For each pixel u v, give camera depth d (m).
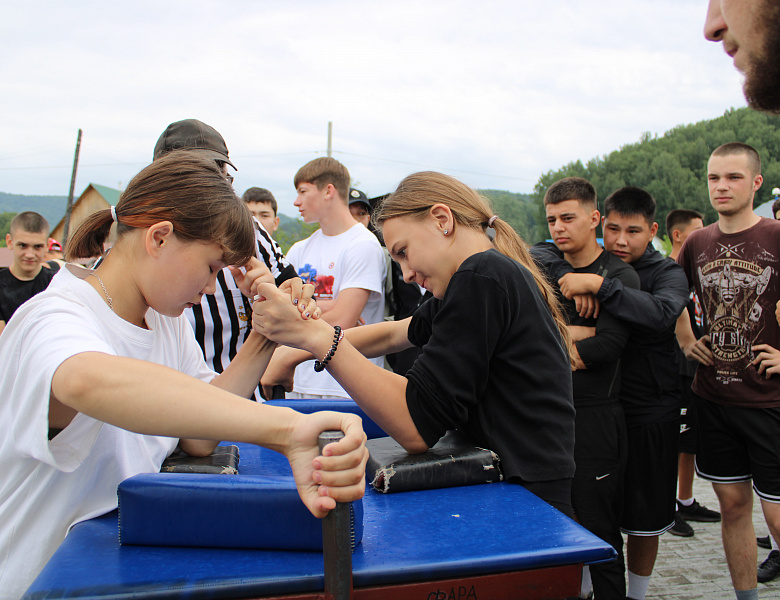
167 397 0.78
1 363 1.01
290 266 2.27
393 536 0.94
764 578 2.87
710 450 2.64
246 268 1.36
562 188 2.55
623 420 2.36
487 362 1.20
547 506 1.06
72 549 0.90
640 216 2.67
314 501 0.77
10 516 1.05
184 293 1.07
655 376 2.44
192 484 0.90
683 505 3.69
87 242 1.16
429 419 1.18
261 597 0.80
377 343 1.74
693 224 4.70
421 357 1.24
